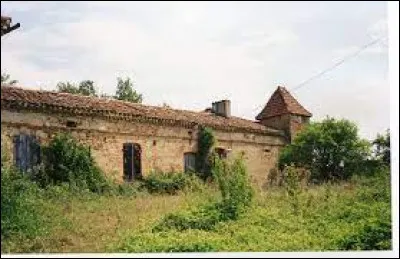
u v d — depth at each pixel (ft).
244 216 52.70
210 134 74.43
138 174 68.49
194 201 56.95
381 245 44.96
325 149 75.20
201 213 51.88
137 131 68.64
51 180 59.72
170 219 50.60
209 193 59.52
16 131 58.85
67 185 59.26
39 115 60.80
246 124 82.38
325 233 47.98
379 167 72.33
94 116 65.00
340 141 75.10
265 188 66.95
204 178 72.64
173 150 71.82
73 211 52.42
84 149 63.36
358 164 74.13
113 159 65.98
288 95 89.56
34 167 59.31
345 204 55.88
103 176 64.08
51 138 61.46
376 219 48.88
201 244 44.21
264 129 82.33
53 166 61.05
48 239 45.70
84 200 57.41
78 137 63.46
